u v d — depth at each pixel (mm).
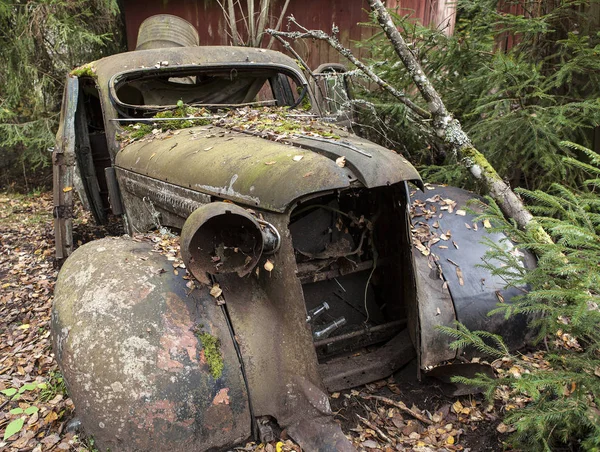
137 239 2508
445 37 4863
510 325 2604
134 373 1902
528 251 2746
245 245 2045
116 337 1958
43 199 7285
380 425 2381
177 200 2621
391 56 4941
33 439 2443
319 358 2607
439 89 4977
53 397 2756
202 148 2662
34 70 7316
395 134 5078
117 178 3420
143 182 2973
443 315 2502
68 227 3834
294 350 2098
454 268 2609
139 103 3979
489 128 4172
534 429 2076
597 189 4230
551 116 4043
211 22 7582
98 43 7773
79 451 2293
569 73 4066
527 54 4797
